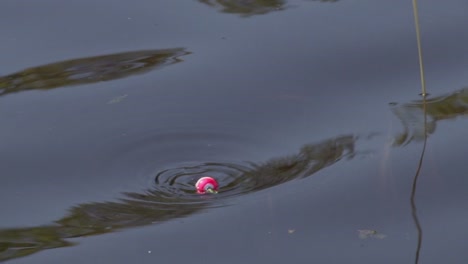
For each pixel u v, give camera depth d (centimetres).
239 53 1866
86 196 1491
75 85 1792
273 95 1747
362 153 1564
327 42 1889
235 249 1344
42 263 1326
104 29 1952
